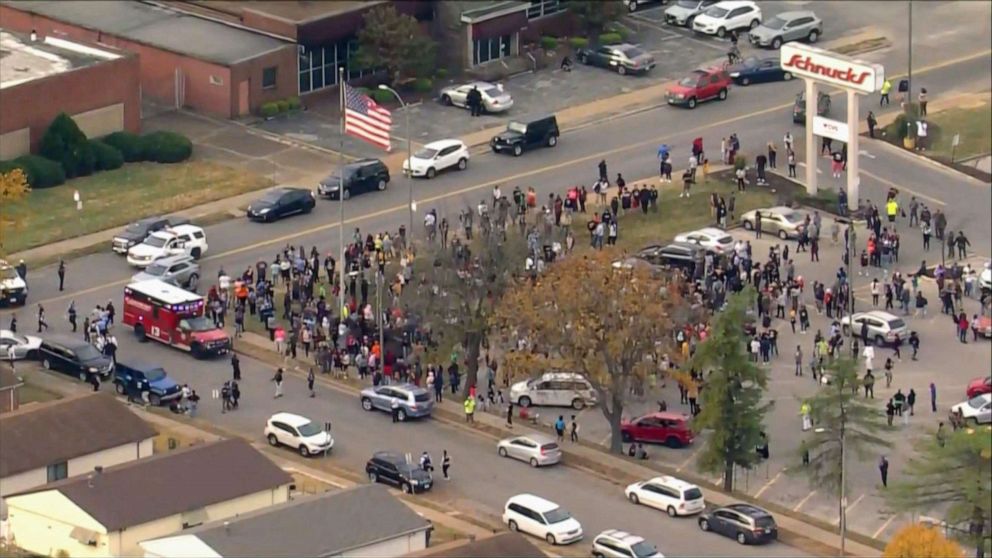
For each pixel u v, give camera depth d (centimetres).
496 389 17750
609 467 16650
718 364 16362
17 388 16662
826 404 16000
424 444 16825
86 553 14900
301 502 14875
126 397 17250
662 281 17275
